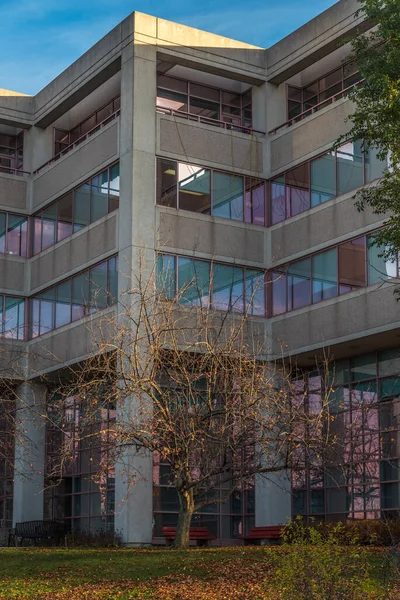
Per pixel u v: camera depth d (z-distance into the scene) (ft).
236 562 71.61
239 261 123.13
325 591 43.11
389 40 80.18
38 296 138.10
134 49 120.67
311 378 122.83
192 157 122.52
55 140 145.07
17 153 150.20
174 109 127.34
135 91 119.85
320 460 106.93
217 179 124.06
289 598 43.75
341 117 116.57
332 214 116.06
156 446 81.25
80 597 60.95
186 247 119.34
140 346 89.61
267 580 62.59
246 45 129.39
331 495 116.16
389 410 110.83
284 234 123.24
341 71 126.00
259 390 83.41
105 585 65.57
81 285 127.13
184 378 88.69
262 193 127.34
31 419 129.29
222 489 123.34
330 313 114.11
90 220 126.93
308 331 116.88
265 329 122.52
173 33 123.95
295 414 83.87
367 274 110.01
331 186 116.98
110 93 135.85
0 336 136.15
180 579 66.59
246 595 58.80
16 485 135.74
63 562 76.95
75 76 134.00
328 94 127.95
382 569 51.42
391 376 111.14
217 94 133.08
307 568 43.73
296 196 122.52
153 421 82.38
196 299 117.29
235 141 126.41
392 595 47.01
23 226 142.20
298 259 120.78
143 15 122.21
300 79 132.16
